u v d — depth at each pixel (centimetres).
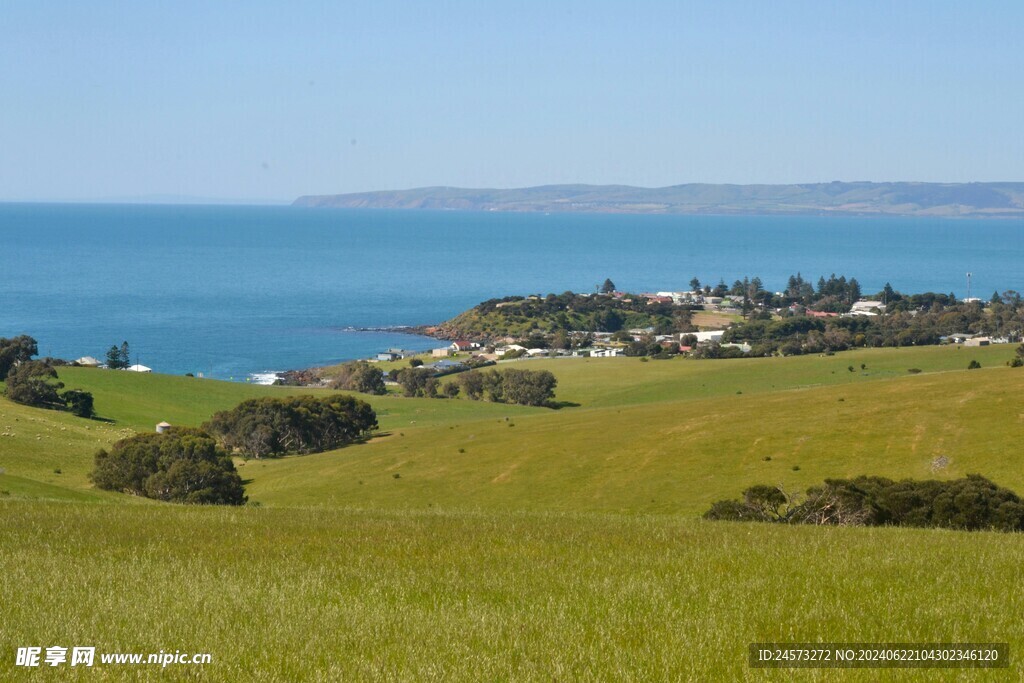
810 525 2817
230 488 6462
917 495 3675
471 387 13425
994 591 1686
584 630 1406
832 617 1495
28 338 11938
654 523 2731
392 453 7944
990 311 19825
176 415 10688
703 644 1338
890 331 18075
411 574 1792
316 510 3103
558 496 6219
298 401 9419
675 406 8688
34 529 2333
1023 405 6719
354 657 1274
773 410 7638
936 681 1197
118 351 15512
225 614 1485
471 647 1323
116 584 1689
